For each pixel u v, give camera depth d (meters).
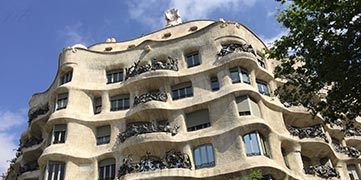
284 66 18.47
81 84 34.94
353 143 37.94
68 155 30.17
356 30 15.86
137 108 31.50
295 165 29.58
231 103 29.39
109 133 32.50
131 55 36.66
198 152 28.77
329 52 16.72
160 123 31.66
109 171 30.20
